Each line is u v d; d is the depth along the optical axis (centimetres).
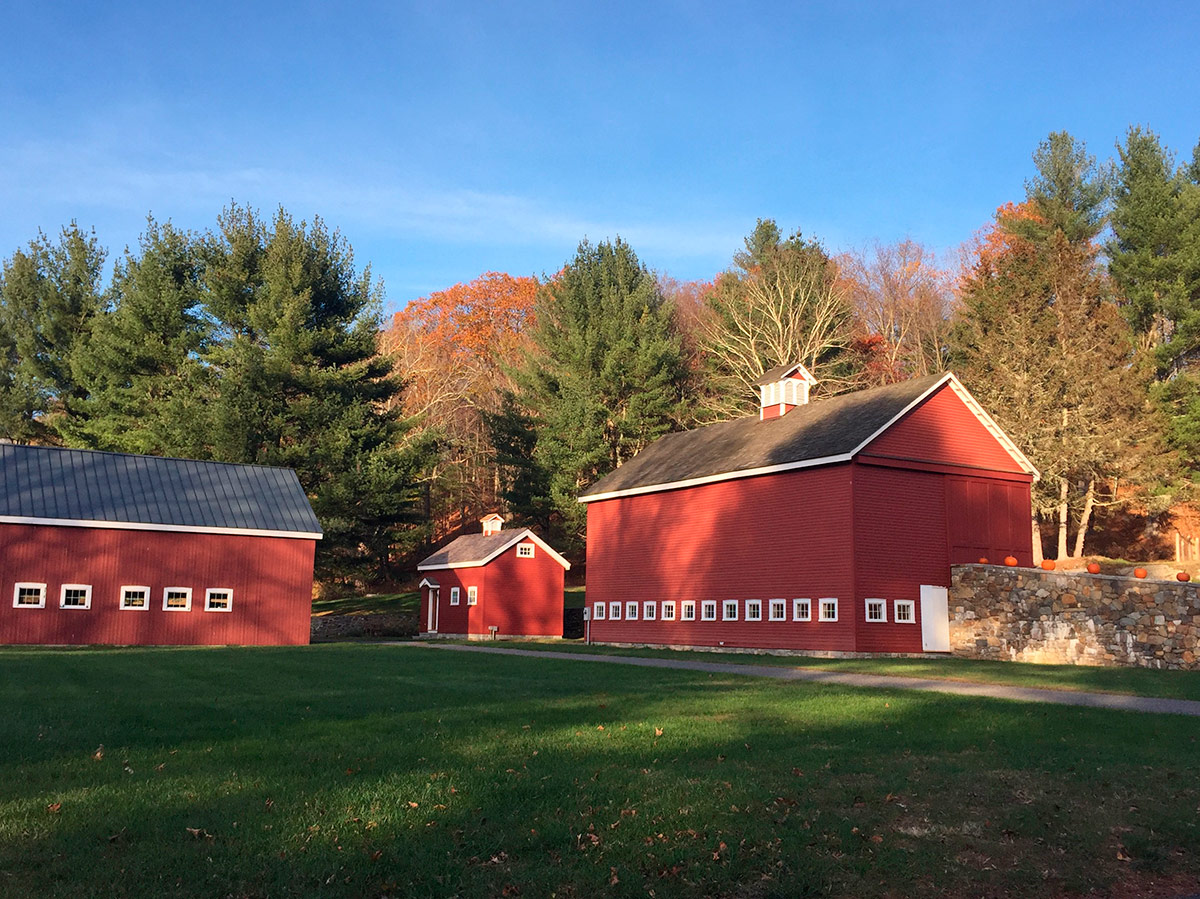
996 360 4534
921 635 2950
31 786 852
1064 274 4503
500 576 4494
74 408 5416
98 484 3503
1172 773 1017
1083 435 4228
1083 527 4541
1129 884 746
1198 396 4388
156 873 642
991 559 3159
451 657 2608
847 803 885
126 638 3309
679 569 3566
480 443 7238
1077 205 5172
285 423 4806
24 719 1232
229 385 4581
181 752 1018
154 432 4662
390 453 4894
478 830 755
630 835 764
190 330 5084
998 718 1336
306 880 644
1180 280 4456
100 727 1171
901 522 2970
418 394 7019
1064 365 4341
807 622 2981
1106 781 983
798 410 3597
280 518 3684
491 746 1080
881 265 6862
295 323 4759
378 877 661
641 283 5984
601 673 2089
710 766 1002
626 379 5594
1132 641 2469
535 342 6562
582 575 6072
